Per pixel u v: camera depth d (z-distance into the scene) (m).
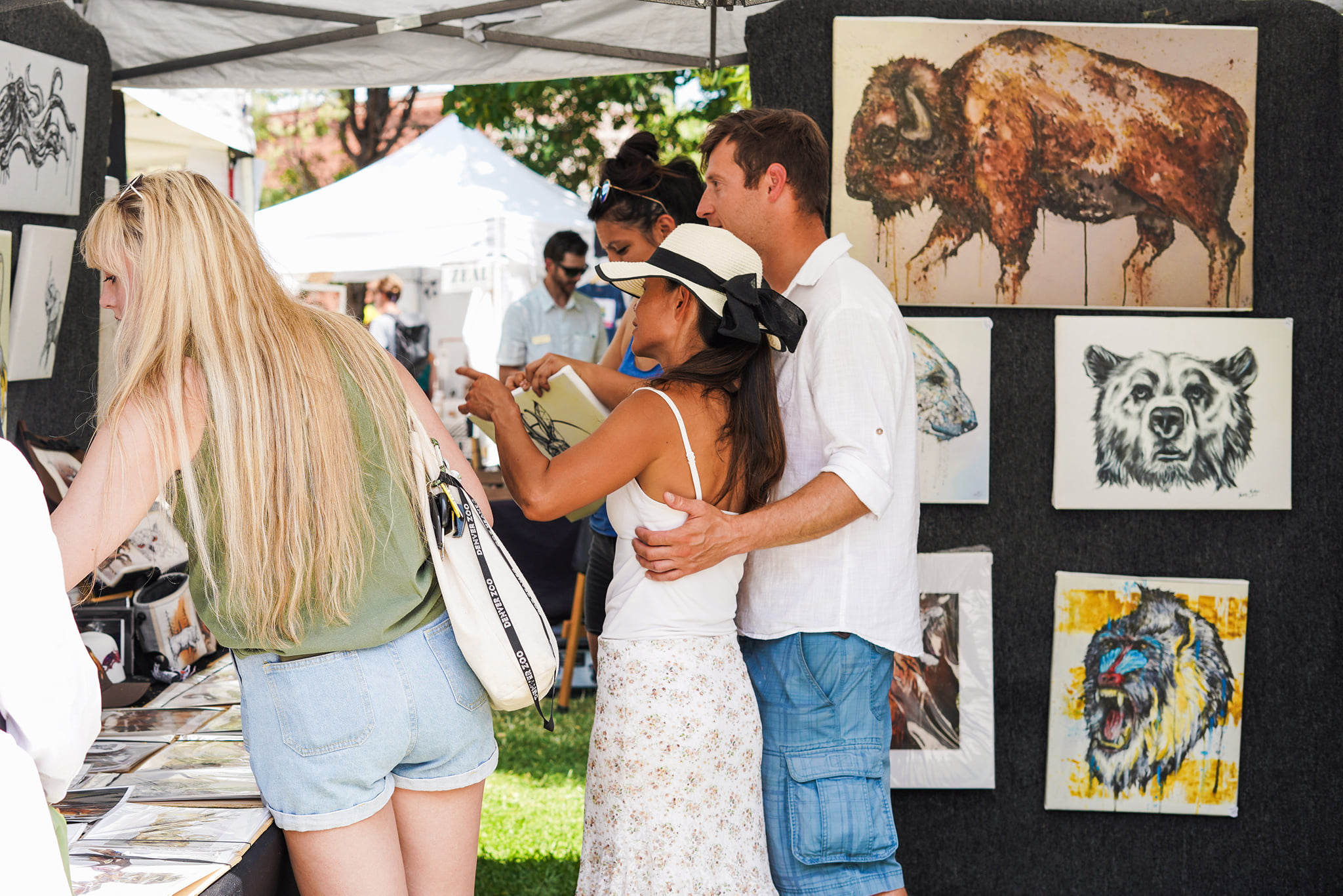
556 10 3.32
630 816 1.88
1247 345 2.84
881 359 2.04
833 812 2.04
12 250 2.93
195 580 1.61
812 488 1.96
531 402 2.34
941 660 2.86
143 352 1.54
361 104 14.73
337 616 1.61
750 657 2.15
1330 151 2.83
